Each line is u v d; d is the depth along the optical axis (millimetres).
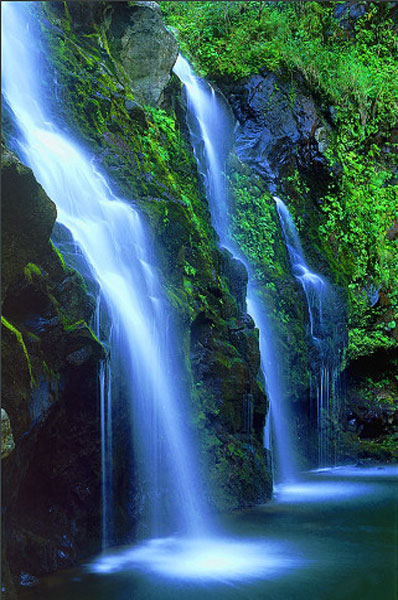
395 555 5168
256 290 10062
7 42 6031
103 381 5395
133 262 6328
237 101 12086
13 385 4199
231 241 10070
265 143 12016
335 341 11383
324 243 12281
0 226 4215
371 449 11227
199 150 9562
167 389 6488
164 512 6102
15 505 4680
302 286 10906
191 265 7430
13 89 6047
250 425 7926
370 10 15062
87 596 4234
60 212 5797
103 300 5504
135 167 7168
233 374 7637
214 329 7598
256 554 5223
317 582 4473
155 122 8344
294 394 9969
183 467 6566
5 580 4055
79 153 6547
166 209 7195
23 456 4492
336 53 14461
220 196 10266
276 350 9789
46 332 4738
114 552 5309
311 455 10469
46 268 4816
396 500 7586
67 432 5168
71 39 7461
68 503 5258
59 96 6652
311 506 7230
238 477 7262
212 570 4789
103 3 8188
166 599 4164
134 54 8523
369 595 4242
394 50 15242
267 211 10953
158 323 6398
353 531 5996
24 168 4242
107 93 7301
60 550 4934
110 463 5559
